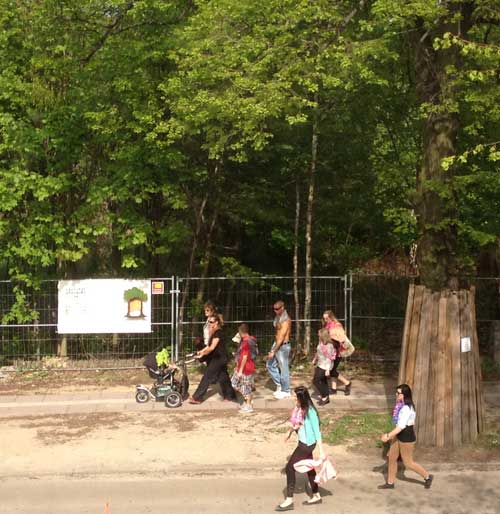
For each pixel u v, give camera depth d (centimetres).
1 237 1588
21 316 1593
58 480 988
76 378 1533
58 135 1555
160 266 1948
